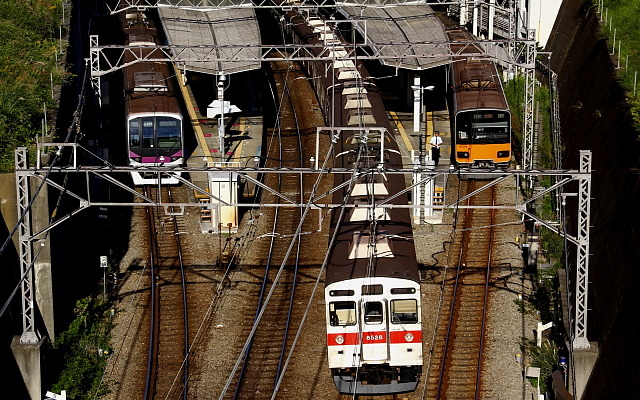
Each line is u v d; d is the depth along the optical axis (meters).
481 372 85.81
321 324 94.94
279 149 140.00
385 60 134.50
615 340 79.31
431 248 110.88
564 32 156.88
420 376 85.38
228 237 115.06
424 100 156.12
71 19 154.00
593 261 96.44
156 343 91.81
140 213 121.44
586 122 122.50
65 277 98.50
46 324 90.44
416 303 82.00
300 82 169.75
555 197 121.19
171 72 165.12
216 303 99.44
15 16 143.50
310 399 81.88
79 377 84.38
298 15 174.38
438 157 132.38
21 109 114.38
